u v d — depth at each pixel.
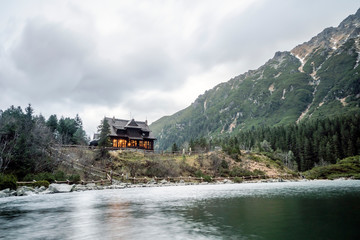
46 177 44.62
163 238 9.84
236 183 63.25
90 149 72.19
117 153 69.25
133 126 93.19
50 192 35.62
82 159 61.47
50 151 60.12
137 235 10.43
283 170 85.81
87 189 42.00
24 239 10.13
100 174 57.81
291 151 135.00
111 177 53.28
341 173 92.19
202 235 10.15
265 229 10.95
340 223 11.66
